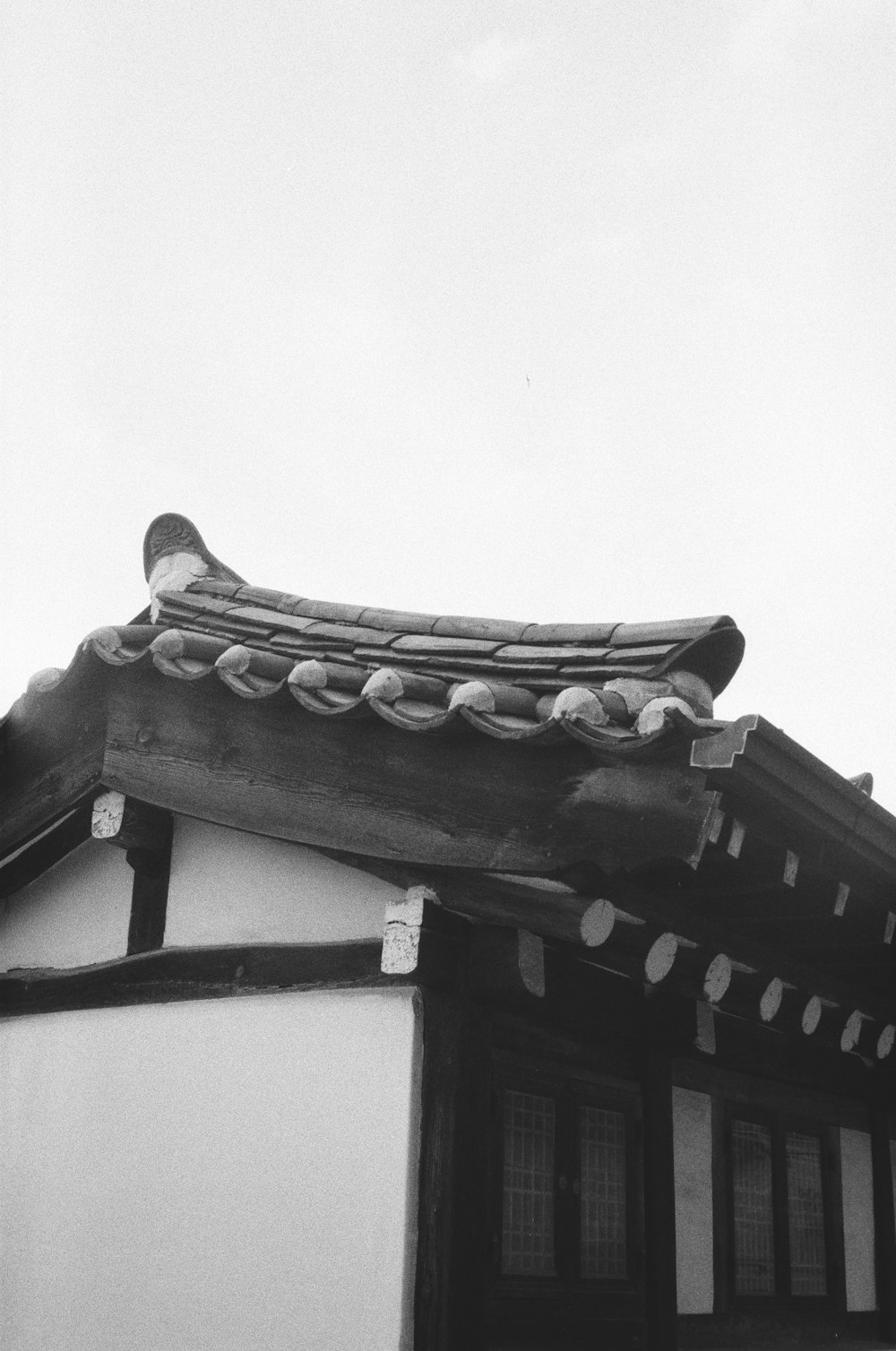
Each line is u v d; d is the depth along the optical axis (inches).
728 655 160.7
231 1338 168.6
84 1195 193.8
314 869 185.9
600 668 160.1
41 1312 191.6
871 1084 279.4
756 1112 242.2
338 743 169.0
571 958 185.5
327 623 198.8
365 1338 156.0
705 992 181.9
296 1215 168.2
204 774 181.8
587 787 143.4
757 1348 225.3
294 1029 177.8
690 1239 215.3
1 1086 213.3
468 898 167.6
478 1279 157.4
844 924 188.4
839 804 146.8
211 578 226.4
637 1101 202.5
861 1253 265.7
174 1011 193.3
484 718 149.3
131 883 211.9
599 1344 182.4
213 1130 181.5
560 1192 181.5
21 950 225.0
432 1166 159.2
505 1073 175.9
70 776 199.6
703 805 132.5
